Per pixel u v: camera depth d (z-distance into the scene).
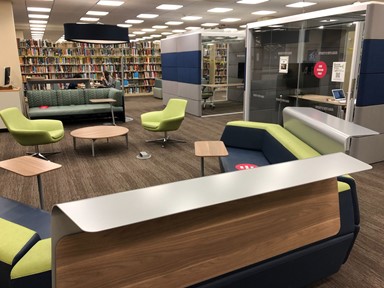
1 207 2.41
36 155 4.90
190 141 5.99
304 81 6.43
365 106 4.22
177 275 1.36
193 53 8.29
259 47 6.46
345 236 1.94
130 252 1.25
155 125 5.46
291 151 2.84
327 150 2.49
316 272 1.92
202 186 1.31
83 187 3.83
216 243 1.43
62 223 1.12
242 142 4.10
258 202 1.50
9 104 6.98
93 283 1.21
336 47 5.86
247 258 1.52
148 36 18.84
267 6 9.36
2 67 7.90
